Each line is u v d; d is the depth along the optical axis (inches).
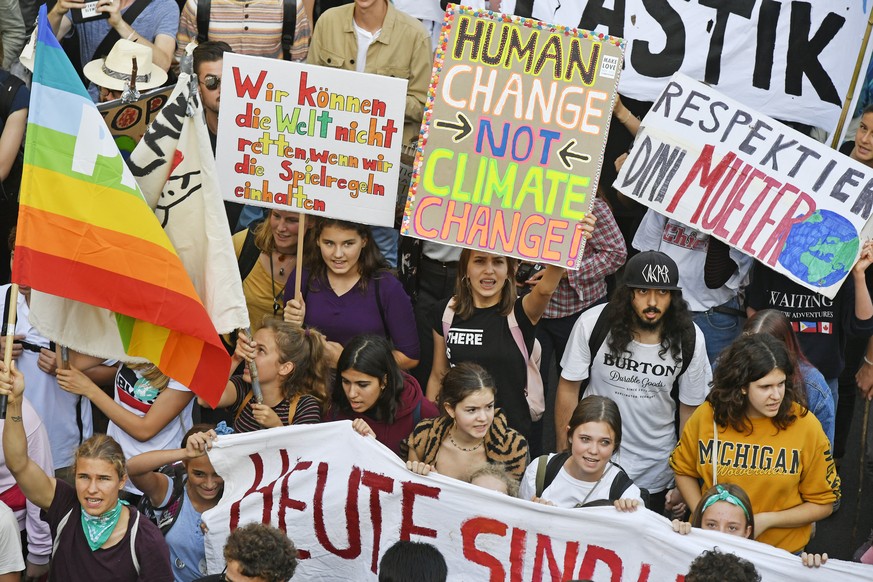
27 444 385.7
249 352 400.5
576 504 392.8
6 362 352.2
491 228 448.8
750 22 537.0
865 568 346.9
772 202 487.5
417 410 427.5
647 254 436.5
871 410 589.9
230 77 454.6
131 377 429.7
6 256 559.2
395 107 450.6
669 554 359.3
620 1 541.3
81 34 601.3
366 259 470.6
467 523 375.9
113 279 367.2
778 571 351.9
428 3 578.9
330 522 386.6
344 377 413.1
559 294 514.9
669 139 497.0
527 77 444.8
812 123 545.0
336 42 560.7
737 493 373.4
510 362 451.5
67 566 357.4
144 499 412.2
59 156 363.3
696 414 412.5
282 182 461.4
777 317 434.9
